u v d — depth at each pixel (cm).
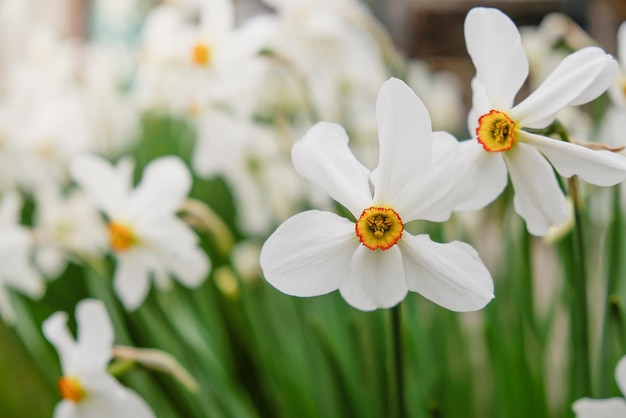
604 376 36
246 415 47
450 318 48
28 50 86
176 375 39
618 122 41
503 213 46
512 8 126
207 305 53
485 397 52
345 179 28
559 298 48
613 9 74
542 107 28
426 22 141
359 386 44
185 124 77
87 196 62
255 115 73
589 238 43
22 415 64
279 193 69
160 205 44
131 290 45
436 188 27
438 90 89
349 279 28
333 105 62
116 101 91
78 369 37
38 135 75
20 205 83
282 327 51
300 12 55
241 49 49
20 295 60
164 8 68
